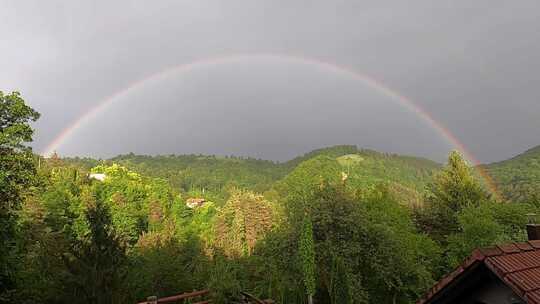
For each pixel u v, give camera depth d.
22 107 21.56
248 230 56.31
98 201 17.86
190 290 22.92
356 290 20.02
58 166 85.00
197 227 84.75
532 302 4.73
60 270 16.09
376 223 23.09
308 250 19.91
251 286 27.36
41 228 26.47
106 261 15.22
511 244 6.02
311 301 19.98
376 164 172.12
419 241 29.00
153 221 77.75
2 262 17.78
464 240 28.84
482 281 5.91
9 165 20.56
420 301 6.39
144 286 20.94
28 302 16.98
